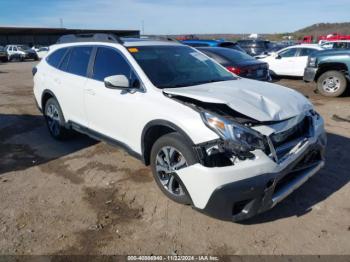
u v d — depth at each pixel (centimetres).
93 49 446
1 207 344
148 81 357
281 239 288
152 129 345
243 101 306
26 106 827
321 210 329
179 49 444
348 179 389
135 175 412
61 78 495
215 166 278
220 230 301
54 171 430
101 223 314
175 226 308
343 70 878
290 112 307
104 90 405
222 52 920
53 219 322
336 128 589
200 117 293
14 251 277
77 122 475
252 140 274
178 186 331
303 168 318
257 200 275
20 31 5306
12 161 466
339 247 277
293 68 1255
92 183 394
